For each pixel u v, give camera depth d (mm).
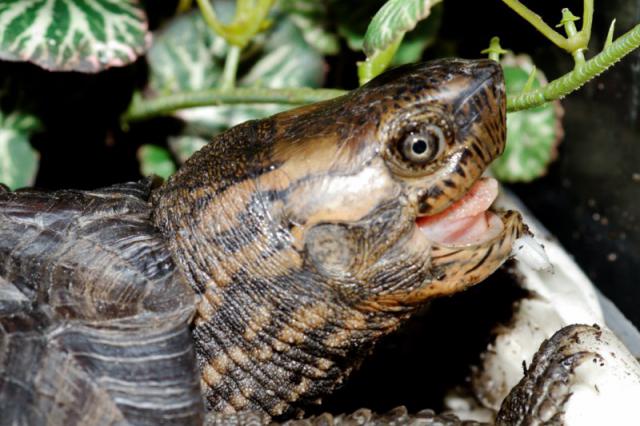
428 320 409
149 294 336
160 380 329
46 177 464
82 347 328
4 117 445
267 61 452
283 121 347
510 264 399
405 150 335
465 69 340
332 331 350
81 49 413
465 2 459
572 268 407
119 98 452
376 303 346
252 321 346
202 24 450
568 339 356
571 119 453
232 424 342
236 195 343
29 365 326
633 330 405
